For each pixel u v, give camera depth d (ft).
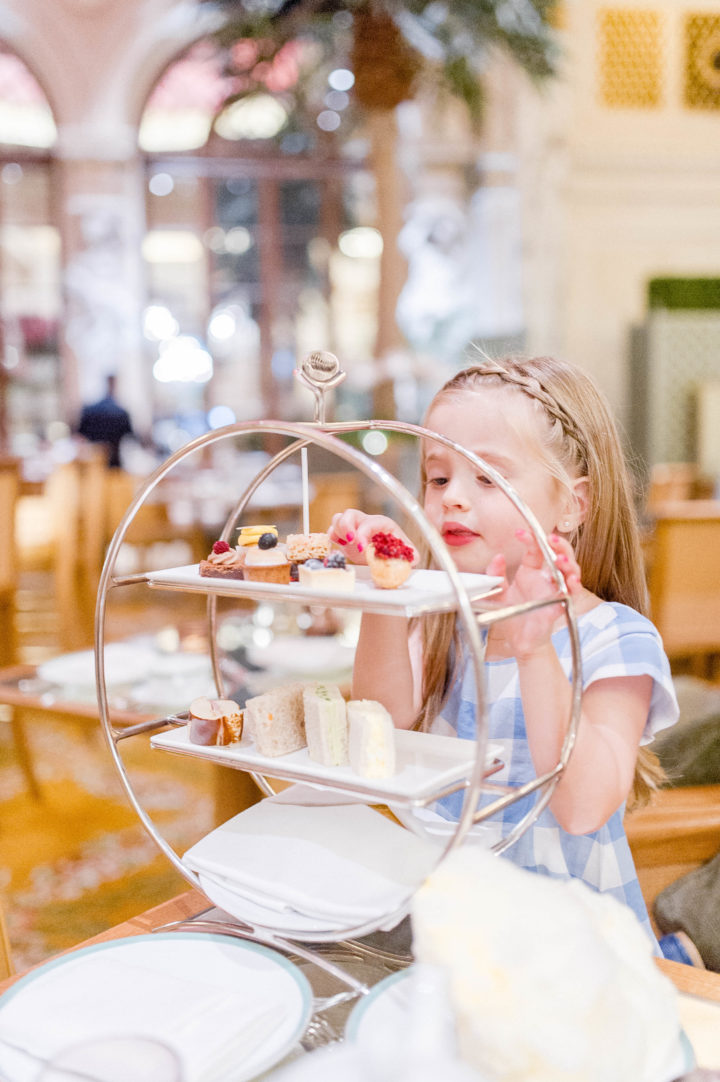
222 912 2.51
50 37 25.71
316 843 2.32
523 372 3.12
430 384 20.51
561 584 2.14
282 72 21.06
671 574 8.60
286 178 28.17
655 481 14.99
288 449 2.48
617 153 25.38
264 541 2.35
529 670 2.33
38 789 8.60
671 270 26.03
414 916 1.64
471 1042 1.53
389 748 2.07
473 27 17.84
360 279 28.71
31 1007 1.99
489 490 2.89
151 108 27.43
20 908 6.86
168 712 4.78
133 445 20.86
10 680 5.49
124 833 8.05
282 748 2.29
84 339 27.37
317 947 2.30
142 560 18.26
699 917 3.77
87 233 27.07
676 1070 1.72
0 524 11.26
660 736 4.90
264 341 28.50
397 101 18.12
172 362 26.91
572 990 1.54
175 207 27.96
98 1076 1.73
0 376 27.22
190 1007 1.96
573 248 25.61
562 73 21.18
